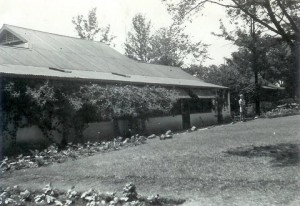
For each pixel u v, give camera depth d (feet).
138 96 82.74
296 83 144.05
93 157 53.01
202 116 114.21
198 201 27.55
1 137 59.06
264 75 149.48
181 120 103.71
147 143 65.57
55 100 65.51
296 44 48.19
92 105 72.54
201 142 58.75
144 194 30.35
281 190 27.84
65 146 67.87
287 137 55.98
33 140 63.62
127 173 38.40
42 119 64.34
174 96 92.94
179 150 51.78
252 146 49.57
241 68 141.49
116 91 77.87
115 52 116.78
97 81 75.77
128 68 103.65
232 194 28.27
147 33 222.07
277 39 51.44
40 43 91.45
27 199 32.99
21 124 61.77
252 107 152.97
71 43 103.19
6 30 91.86
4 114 59.52
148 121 89.66
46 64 78.07
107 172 39.83
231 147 50.21
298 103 147.23
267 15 48.96
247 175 33.01
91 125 74.54
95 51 106.42
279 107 152.97
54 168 45.75
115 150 59.82
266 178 31.27
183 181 33.24
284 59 129.49
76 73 77.15
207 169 37.04
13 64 69.31
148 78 98.68
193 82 117.08
